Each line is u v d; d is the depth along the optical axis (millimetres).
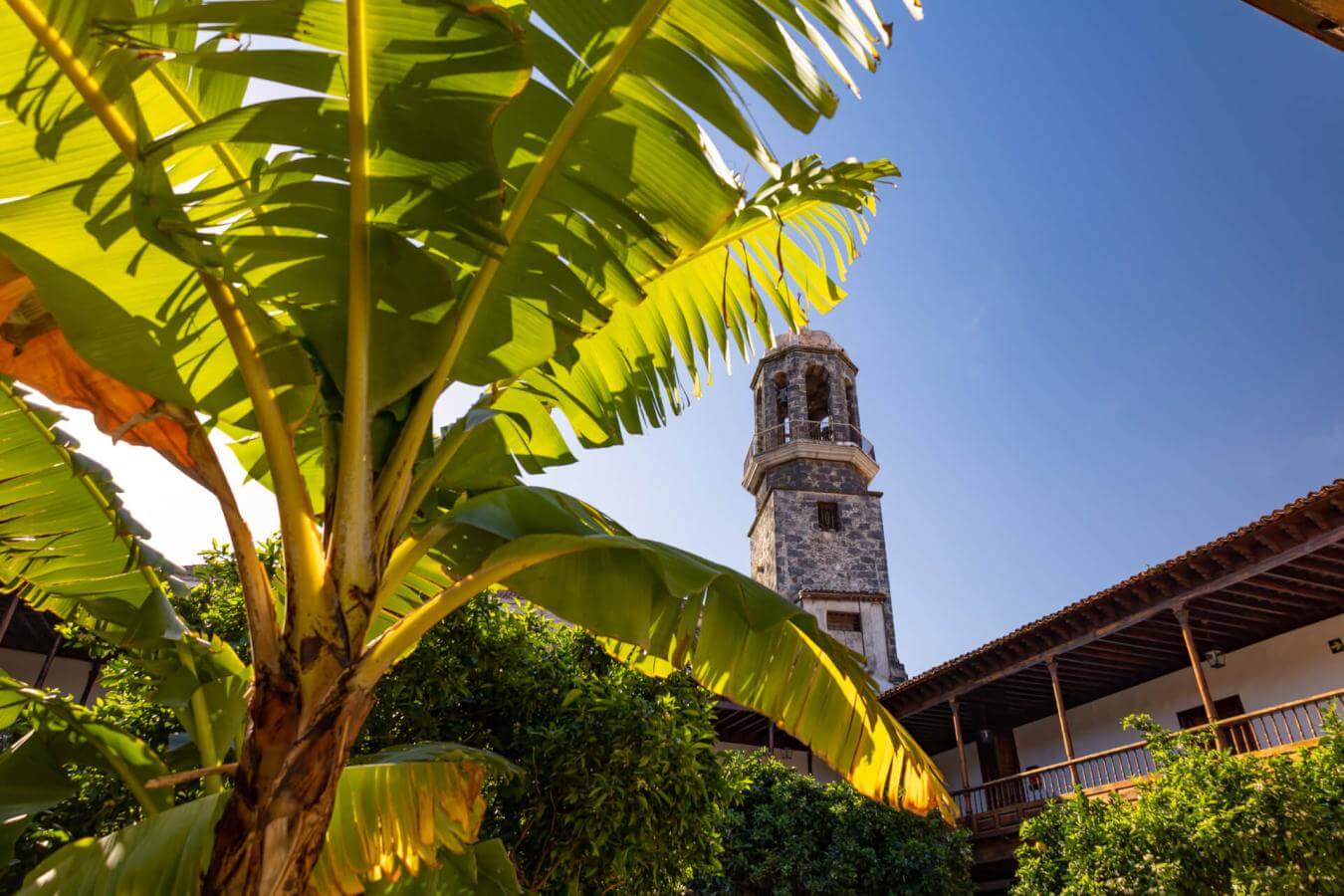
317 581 2471
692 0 2406
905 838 14234
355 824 3361
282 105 2322
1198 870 9656
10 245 2633
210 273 2510
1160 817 10148
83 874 2553
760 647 3736
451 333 2801
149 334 2756
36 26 2281
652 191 2713
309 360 2857
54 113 2465
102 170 2570
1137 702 17703
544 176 2721
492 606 6488
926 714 19984
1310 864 8898
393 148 2402
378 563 2580
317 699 2301
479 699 6340
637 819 5855
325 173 2480
